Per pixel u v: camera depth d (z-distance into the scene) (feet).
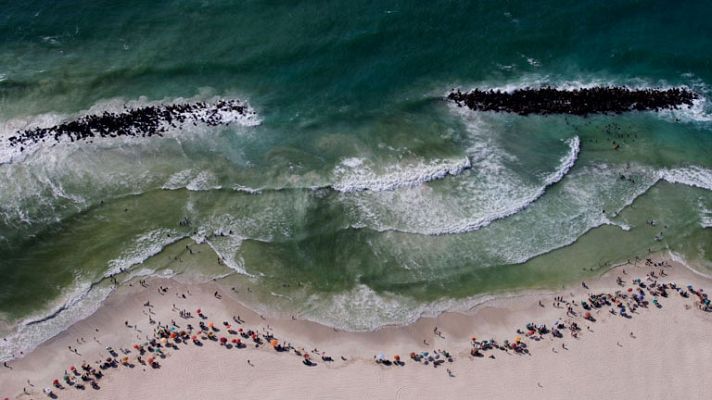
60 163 195.72
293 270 176.65
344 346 162.61
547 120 217.56
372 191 194.49
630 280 178.09
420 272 177.78
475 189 196.75
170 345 160.15
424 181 197.57
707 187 201.67
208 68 224.33
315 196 191.93
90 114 209.05
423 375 158.40
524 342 164.86
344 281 175.11
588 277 178.29
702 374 161.48
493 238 185.78
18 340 160.66
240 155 201.77
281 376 156.66
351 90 222.28
